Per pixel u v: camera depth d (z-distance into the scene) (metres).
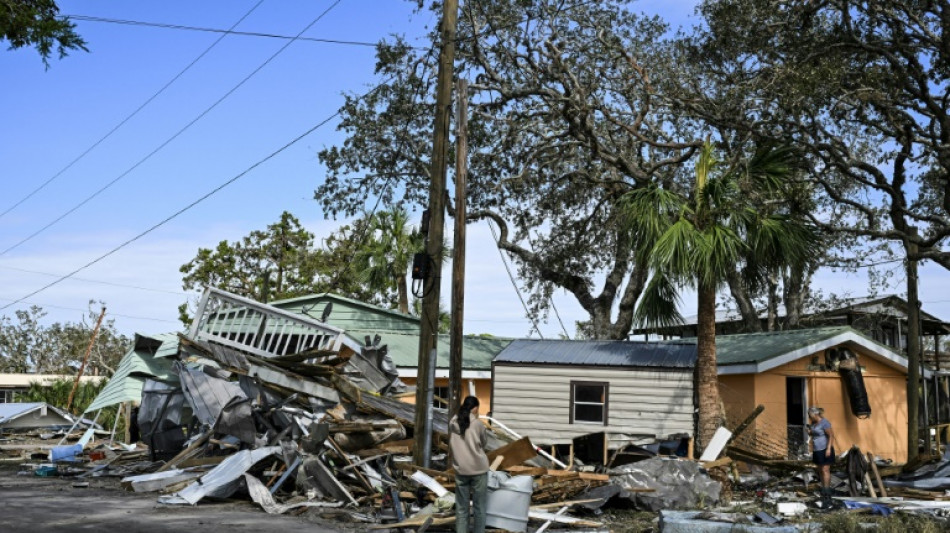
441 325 38.50
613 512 14.70
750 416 19.45
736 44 23.48
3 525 10.82
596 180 28.97
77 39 13.06
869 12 21.22
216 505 13.70
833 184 30.38
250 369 16.56
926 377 28.06
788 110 21.48
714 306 19.64
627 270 31.97
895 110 22.55
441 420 18.11
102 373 63.59
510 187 29.89
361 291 54.03
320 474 14.20
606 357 22.22
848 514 13.60
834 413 24.06
